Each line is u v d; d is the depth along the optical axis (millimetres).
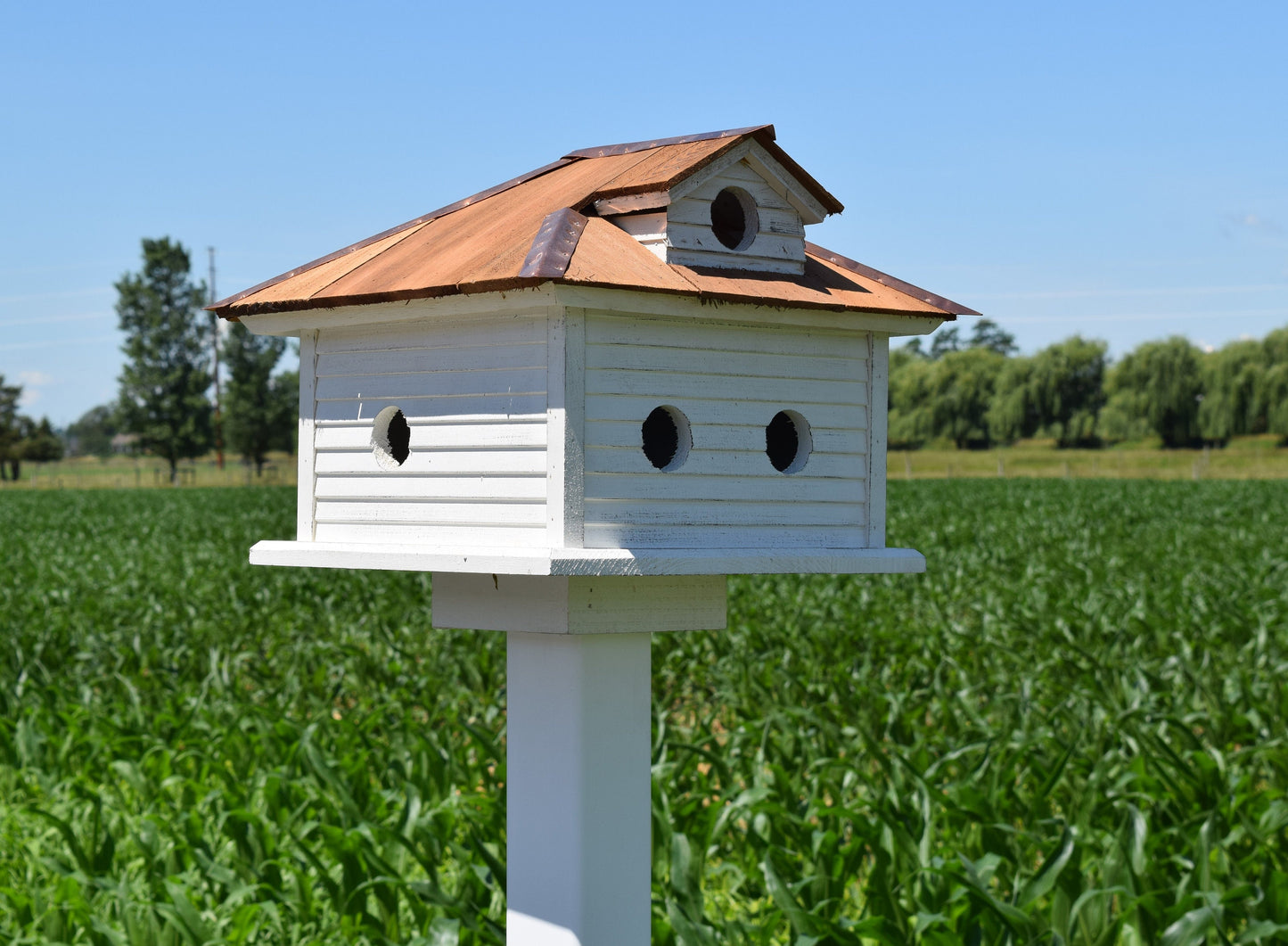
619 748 3988
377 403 4141
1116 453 90938
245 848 5656
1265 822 5531
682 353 3857
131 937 4805
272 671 10047
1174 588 13672
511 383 3785
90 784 6879
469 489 3910
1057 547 20688
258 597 14641
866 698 8688
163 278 89188
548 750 3971
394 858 5527
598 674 3939
